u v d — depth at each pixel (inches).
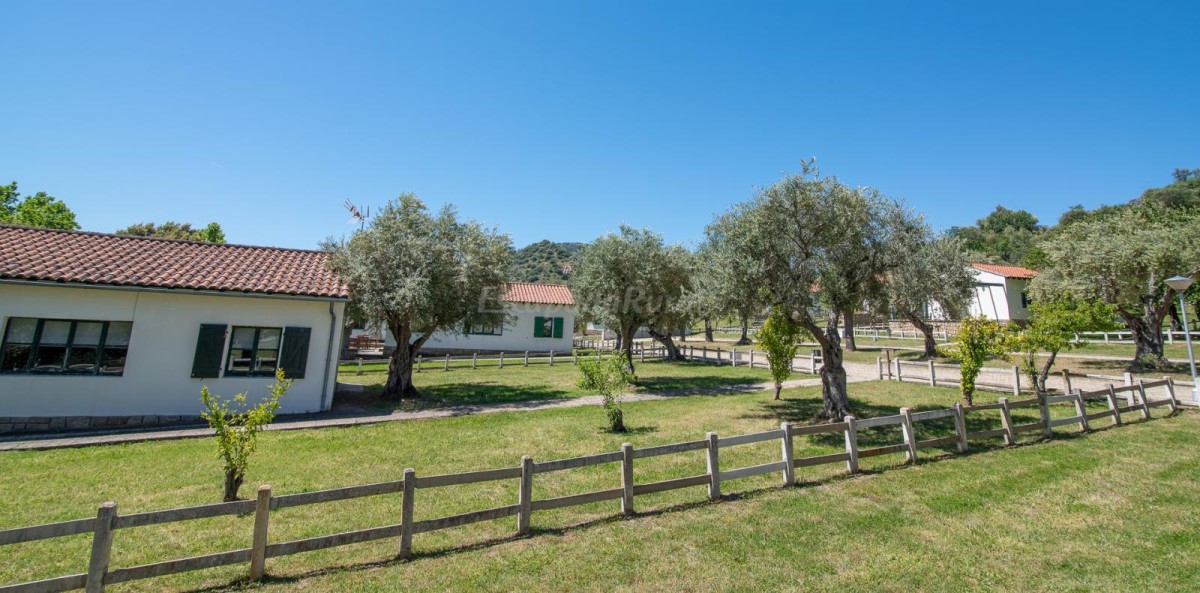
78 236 605.0
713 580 196.1
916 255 459.2
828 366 514.3
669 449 277.1
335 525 254.8
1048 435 424.5
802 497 288.5
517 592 187.2
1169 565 204.2
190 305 538.3
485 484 325.1
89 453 396.5
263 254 668.7
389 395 673.0
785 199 454.6
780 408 604.7
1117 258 789.2
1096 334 1231.5
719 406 627.5
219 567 205.3
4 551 221.1
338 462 374.3
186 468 355.9
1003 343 587.5
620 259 780.0
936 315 1544.0
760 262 444.1
